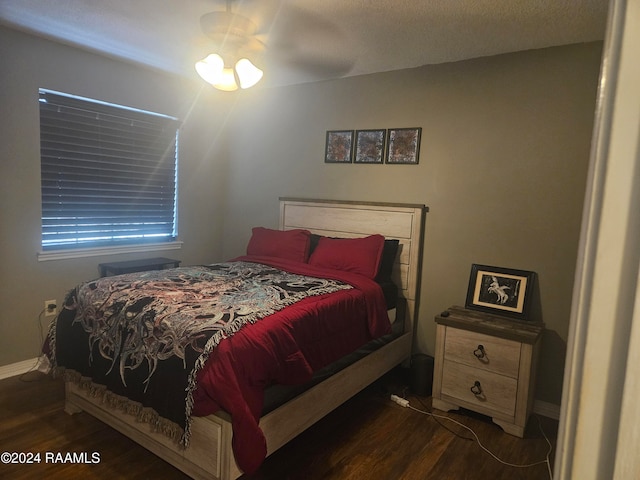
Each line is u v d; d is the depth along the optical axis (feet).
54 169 10.33
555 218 8.89
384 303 9.55
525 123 9.14
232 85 8.38
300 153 12.80
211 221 14.43
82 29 9.10
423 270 10.69
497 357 8.33
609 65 1.38
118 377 6.86
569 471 1.50
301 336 7.06
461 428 8.40
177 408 5.95
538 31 8.09
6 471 6.57
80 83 10.46
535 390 9.13
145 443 6.89
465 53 9.45
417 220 10.51
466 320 8.84
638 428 1.35
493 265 9.68
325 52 9.76
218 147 14.29
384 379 10.59
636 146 1.32
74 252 10.78
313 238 11.89
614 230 1.36
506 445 7.86
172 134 13.01
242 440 5.65
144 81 11.89
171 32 9.16
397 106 10.88
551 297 8.98
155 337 6.47
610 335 1.38
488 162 9.62
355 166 11.69
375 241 10.41
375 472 6.95
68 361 7.83
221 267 10.40
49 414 8.21
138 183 12.28
